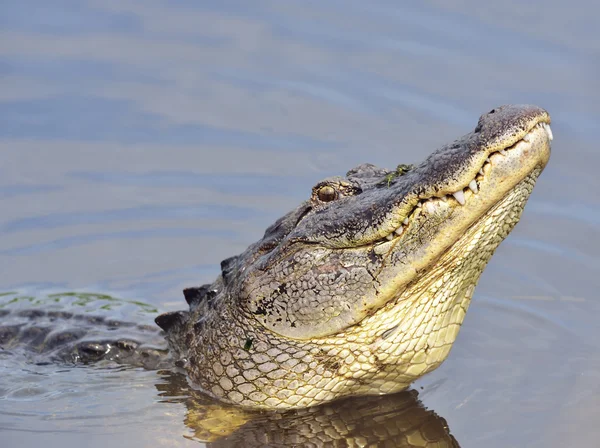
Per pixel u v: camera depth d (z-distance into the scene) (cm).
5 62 4231
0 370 2372
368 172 2120
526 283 2827
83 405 2167
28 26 4503
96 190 3494
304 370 2027
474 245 1881
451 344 2075
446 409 2138
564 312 2645
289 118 3878
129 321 2583
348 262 1914
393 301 1917
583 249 2975
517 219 1906
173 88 4112
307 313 1952
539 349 2445
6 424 2089
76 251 3141
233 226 3262
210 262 3059
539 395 2195
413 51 4144
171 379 2266
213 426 2064
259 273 2005
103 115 3934
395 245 1869
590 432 2003
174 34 4484
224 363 2098
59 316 2644
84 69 4225
